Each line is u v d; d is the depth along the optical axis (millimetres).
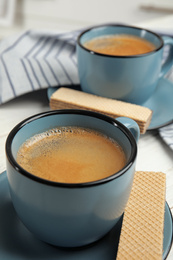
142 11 1313
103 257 359
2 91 533
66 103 494
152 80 515
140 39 565
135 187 395
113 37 570
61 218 340
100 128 389
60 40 635
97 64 498
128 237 359
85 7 1343
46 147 382
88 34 559
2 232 369
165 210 382
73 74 563
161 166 464
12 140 358
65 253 361
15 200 351
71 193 328
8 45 620
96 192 331
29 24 1408
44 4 1353
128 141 365
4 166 450
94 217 343
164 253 354
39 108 533
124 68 493
